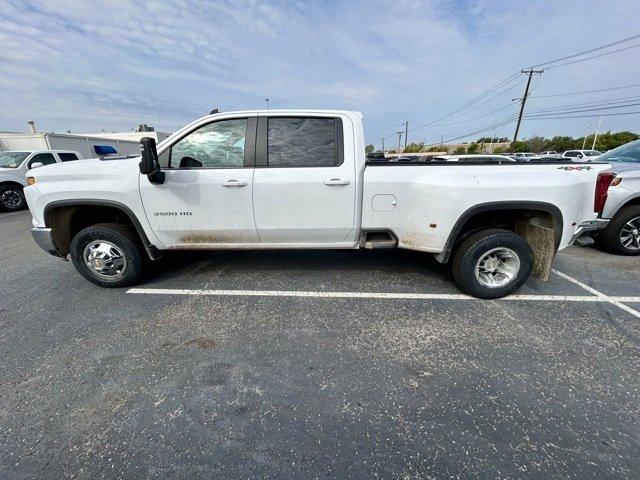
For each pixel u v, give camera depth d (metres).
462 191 2.84
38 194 3.11
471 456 1.60
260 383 2.11
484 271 3.14
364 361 2.32
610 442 1.66
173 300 3.24
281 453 1.63
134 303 3.19
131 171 3.05
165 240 3.26
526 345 2.47
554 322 2.79
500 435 1.71
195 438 1.72
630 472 1.51
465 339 2.56
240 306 3.11
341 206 3.08
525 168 2.93
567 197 2.88
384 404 1.93
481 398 1.96
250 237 3.24
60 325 2.81
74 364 2.31
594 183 3.02
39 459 1.62
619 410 1.86
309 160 3.05
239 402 1.95
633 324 2.74
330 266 4.11
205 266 4.14
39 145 15.02
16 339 2.61
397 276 3.78
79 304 3.18
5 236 6.32
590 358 2.31
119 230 3.29
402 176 3.00
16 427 1.79
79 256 3.35
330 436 1.72
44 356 2.40
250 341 2.56
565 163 3.04
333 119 3.06
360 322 2.82
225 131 3.06
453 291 3.39
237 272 3.94
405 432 1.74
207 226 3.16
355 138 3.04
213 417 1.85
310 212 3.09
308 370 2.23
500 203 2.87
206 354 2.41
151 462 1.60
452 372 2.19
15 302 3.24
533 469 1.53
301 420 1.82
